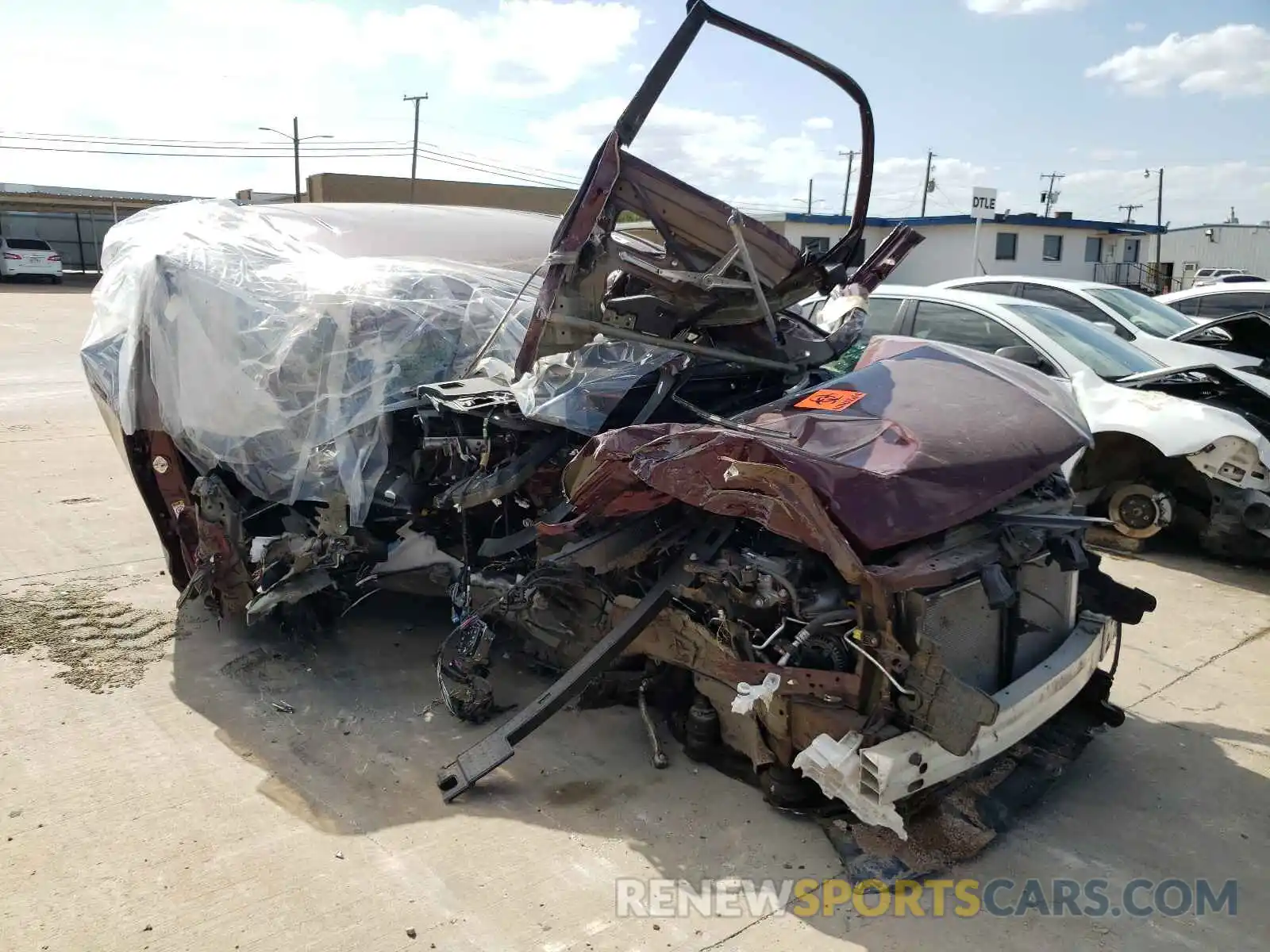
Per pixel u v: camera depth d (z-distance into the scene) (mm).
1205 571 5688
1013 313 6430
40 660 4117
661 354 3746
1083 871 2822
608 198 3256
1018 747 3324
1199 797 3229
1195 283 32469
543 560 3316
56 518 6172
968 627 2877
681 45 3236
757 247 3400
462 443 3670
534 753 3426
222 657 4184
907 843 2889
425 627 4531
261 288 4008
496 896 2648
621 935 2504
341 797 3133
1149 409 5652
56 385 11742
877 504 2619
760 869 2791
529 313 4301
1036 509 3004
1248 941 2543
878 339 3787
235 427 3887
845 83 3535
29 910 2543
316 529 3912
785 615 2789
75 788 3145
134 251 4227
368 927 2506
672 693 3510
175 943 2430
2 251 32375
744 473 2658
